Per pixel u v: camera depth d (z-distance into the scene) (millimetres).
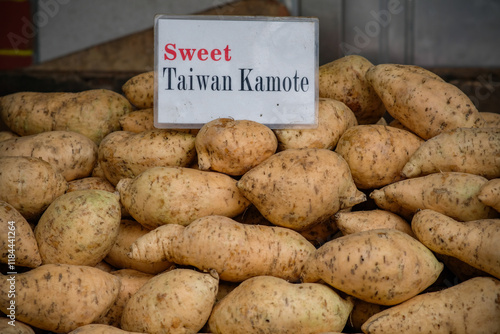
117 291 1415
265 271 1425
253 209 1647
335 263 1329
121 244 1589
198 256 1400
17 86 2492
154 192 1498
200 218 1458
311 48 1613
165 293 1318
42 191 1497
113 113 1857
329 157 1493
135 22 2896
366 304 1428
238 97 1601
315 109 1606
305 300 1295
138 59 2918
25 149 1642
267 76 1605
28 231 1410
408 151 1603
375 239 1331
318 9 2541
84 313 1331
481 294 1295
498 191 1356
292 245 1444
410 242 1356
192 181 1507
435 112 1602
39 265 1409
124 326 1368
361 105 1832
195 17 1591
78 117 1815
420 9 2664
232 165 1533
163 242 1446
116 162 1647
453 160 1527
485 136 1509
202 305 1321
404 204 1532
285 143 1619
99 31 2891
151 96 1855
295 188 1442
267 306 1282
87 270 1378
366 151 1568
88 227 1408
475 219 1433
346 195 1521
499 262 1292
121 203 1571
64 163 1666
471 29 2699
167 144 1628
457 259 1461
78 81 2541
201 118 1593
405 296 1332
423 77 1650
